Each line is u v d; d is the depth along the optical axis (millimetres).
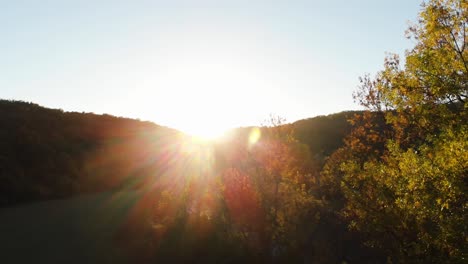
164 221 18906
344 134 60438
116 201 24469
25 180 26172
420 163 11180
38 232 16922
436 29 11188
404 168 11742
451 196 9852
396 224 12703
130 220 17875
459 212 10273
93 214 20500
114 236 16531
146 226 17656
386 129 21250
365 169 14773
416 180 10758
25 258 13633
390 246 13617
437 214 10570
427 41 12008
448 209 10438
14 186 24719
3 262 13117
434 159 10711
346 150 24484
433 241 11367
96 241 15953
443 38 11445
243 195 17703
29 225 18062
